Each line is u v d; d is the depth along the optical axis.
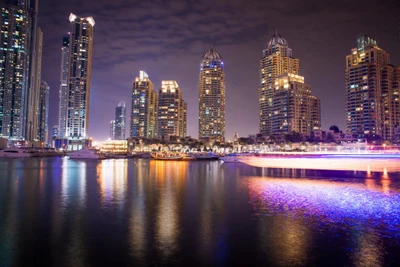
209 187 49.91
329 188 48.56
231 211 31.14
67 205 33.91
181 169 98.25
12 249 19.88
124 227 24.97
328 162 89.25
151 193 43.09
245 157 139.62
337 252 19.45
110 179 62.62
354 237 22.52
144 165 125.12
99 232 23.58
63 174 74.06
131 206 33.47
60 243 21.03
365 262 17.91
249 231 23.98
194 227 25.06
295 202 36.41
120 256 18.77
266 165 110.88
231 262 17.92
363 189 47.59
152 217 28.41
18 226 25.17
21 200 36.97
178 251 19.61
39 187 49.00
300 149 179.62
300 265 17.53
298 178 65.31
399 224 26.19
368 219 27.98
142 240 21.70
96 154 193.75
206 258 18.50
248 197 39.88
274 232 23.72
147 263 17.77
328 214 29.94
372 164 81.12
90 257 18.61
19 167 102.00
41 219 27.50
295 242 21.39
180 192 44.22
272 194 42.53
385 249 19.98
